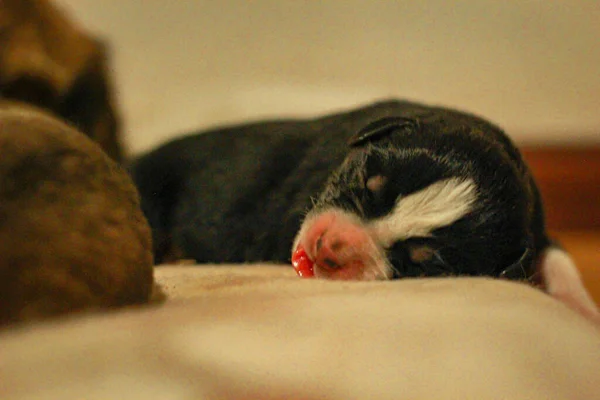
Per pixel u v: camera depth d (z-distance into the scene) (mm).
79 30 452
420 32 610
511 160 350
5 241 210
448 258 334
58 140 240
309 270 336
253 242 384
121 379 187
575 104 587
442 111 376
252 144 402
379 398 210
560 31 580
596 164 562
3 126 229
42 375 183
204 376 197
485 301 276
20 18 421
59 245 223
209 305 263
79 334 206
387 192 341
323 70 633
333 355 227
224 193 395
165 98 611
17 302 211
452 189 337
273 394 199
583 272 410
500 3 584
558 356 259
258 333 231
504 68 595
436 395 217
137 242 258
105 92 456
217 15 634
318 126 398
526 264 333
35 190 223
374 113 387
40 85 418
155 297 274
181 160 408
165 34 631
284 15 627
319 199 359
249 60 640
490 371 234
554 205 551
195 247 393
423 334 251
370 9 613
